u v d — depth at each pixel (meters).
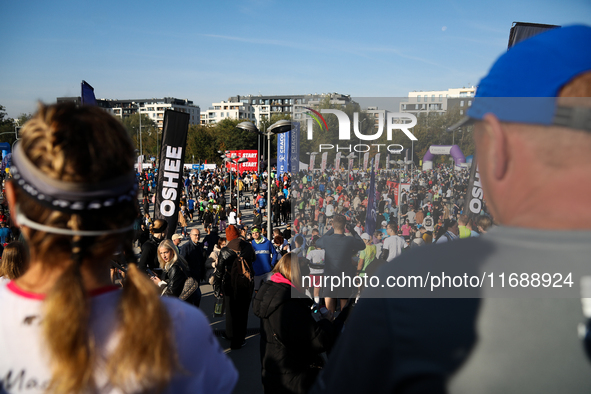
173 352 0.76
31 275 0.79
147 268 5.52
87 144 0.72
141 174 37.84
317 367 3.13
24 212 0.75
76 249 0.73
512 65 0.58
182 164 8.67
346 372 0.69
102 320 0.74
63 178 0.71
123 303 0.76
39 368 0.70
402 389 0.60
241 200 30.34
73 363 0.68
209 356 0.85
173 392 0.78
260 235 7.26
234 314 5.88
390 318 0.63
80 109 0.78
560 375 0.55
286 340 2.97
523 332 0.56
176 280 5.00
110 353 0.72
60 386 0.67
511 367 0.55
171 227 8.62
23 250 2.68
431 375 0.58
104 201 0.74
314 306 2.99
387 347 0.62
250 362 5.51
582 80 0.53
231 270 5.85
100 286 0.80
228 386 0.92
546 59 0.55
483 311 0.58
